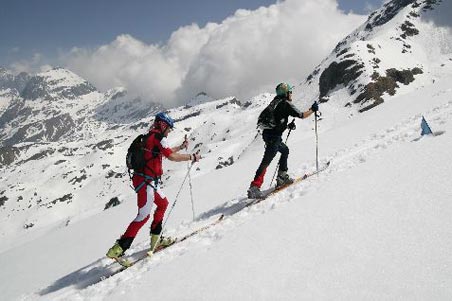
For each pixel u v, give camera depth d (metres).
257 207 8.05
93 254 12.20
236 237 6.27
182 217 11.92
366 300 3.67
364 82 124.50
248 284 4.62
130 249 9.12
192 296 4.83
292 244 5.30
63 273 10.74
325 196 6.79
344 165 8.98
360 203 5.92
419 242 4.33
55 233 21.31
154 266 6.72
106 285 6.62
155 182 7.54
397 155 7.94
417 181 6.05
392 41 171.38
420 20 191.38
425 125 8.99
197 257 6.02
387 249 4.39
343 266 4.34
